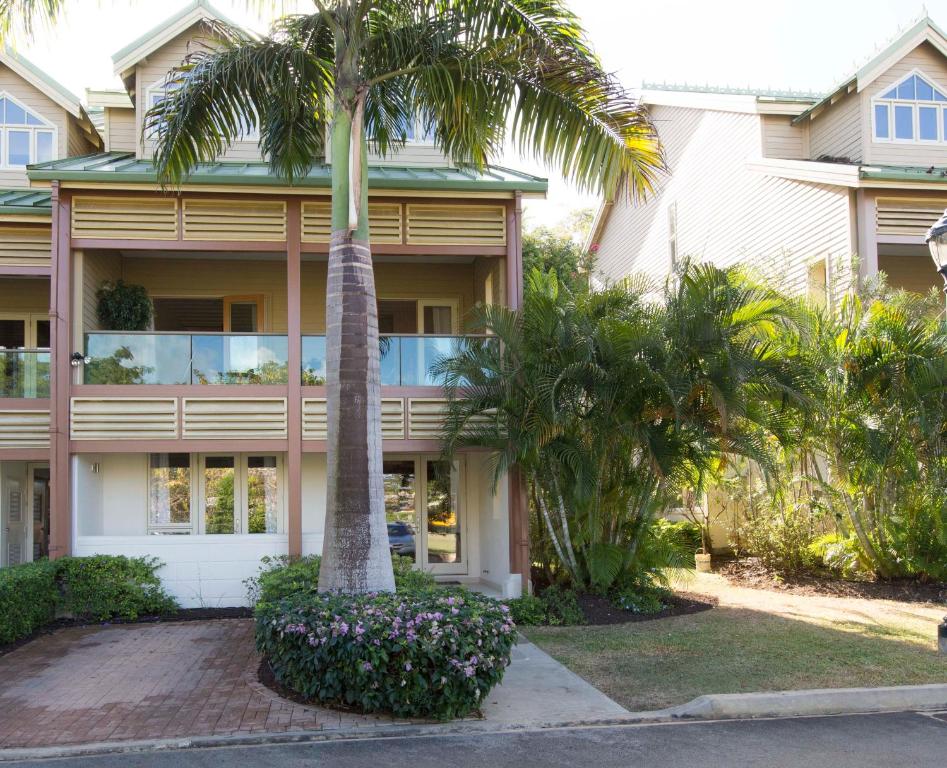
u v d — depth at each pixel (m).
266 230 13.02
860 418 12.42
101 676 8.57
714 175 19.83
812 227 15.93
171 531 14.77
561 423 11.29
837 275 13.71
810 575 14.16
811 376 11.44
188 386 12.76
